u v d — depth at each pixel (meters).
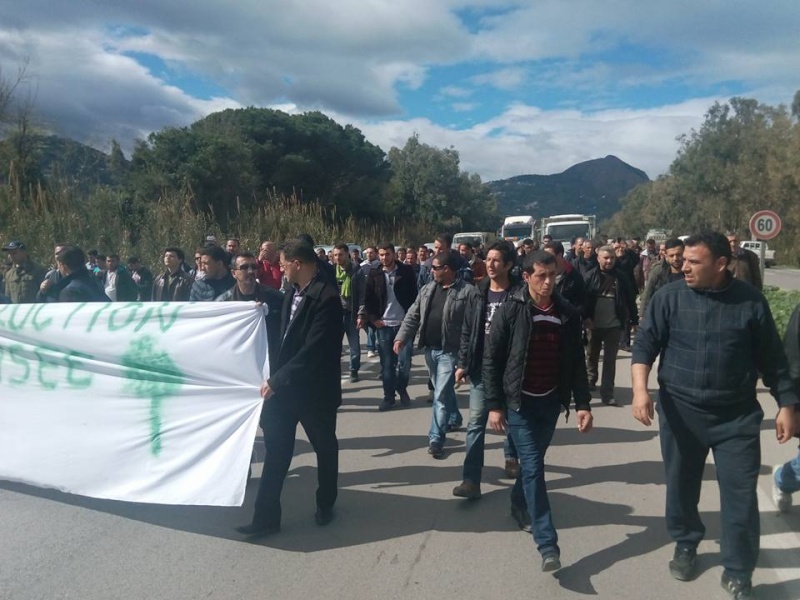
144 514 4.82
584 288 7.57
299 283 4.60
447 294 6.25
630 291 8.21
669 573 3.91
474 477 5.10
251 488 5.39
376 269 8.12
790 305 10.96
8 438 5.05
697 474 3.80
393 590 3.74
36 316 5.11
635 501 5.06
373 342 12.11
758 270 8.61
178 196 24.53
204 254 5.75
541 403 4.12
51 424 5.01
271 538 4.43
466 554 4.19
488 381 4.19
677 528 3.87
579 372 4.15
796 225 54.19
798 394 3.84
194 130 41.44
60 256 5.87
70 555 4.17
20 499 5.09
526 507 4.54
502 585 3.79
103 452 4.87
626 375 9.95
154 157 37.78
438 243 7.89
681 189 72.88
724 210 63.69
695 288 3.66
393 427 7.24
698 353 3.63
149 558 4.13
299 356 4.41
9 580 3.86
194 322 4.87
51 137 25.86
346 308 10.10
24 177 19.17
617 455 6.16
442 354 6.12
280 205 29.78
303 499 5.14
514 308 4.13
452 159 67.38
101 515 4.80
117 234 18.20
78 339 5.03
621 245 12.91
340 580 3.86
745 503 3.51
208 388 4.73
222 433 4.65
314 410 4.52
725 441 3.60
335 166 51.91
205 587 3.77
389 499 5.13
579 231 30.98
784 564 3.98
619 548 4.26
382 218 54.69
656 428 7.07
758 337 3.58
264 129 48.44
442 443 6.16
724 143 66.25
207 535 4.48
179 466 4.69
